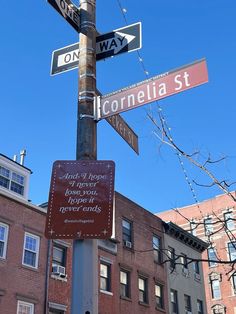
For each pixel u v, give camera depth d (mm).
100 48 5945
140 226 28578
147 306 26703
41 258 20562
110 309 23359
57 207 4621
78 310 4398
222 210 45906
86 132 5359
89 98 5555
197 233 45344
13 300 18469
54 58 6152
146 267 27797
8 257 18938
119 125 5801
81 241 4680
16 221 19859
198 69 5227
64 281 21219
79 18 5961
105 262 24297
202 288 34062
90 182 4730
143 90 5422
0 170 21031
